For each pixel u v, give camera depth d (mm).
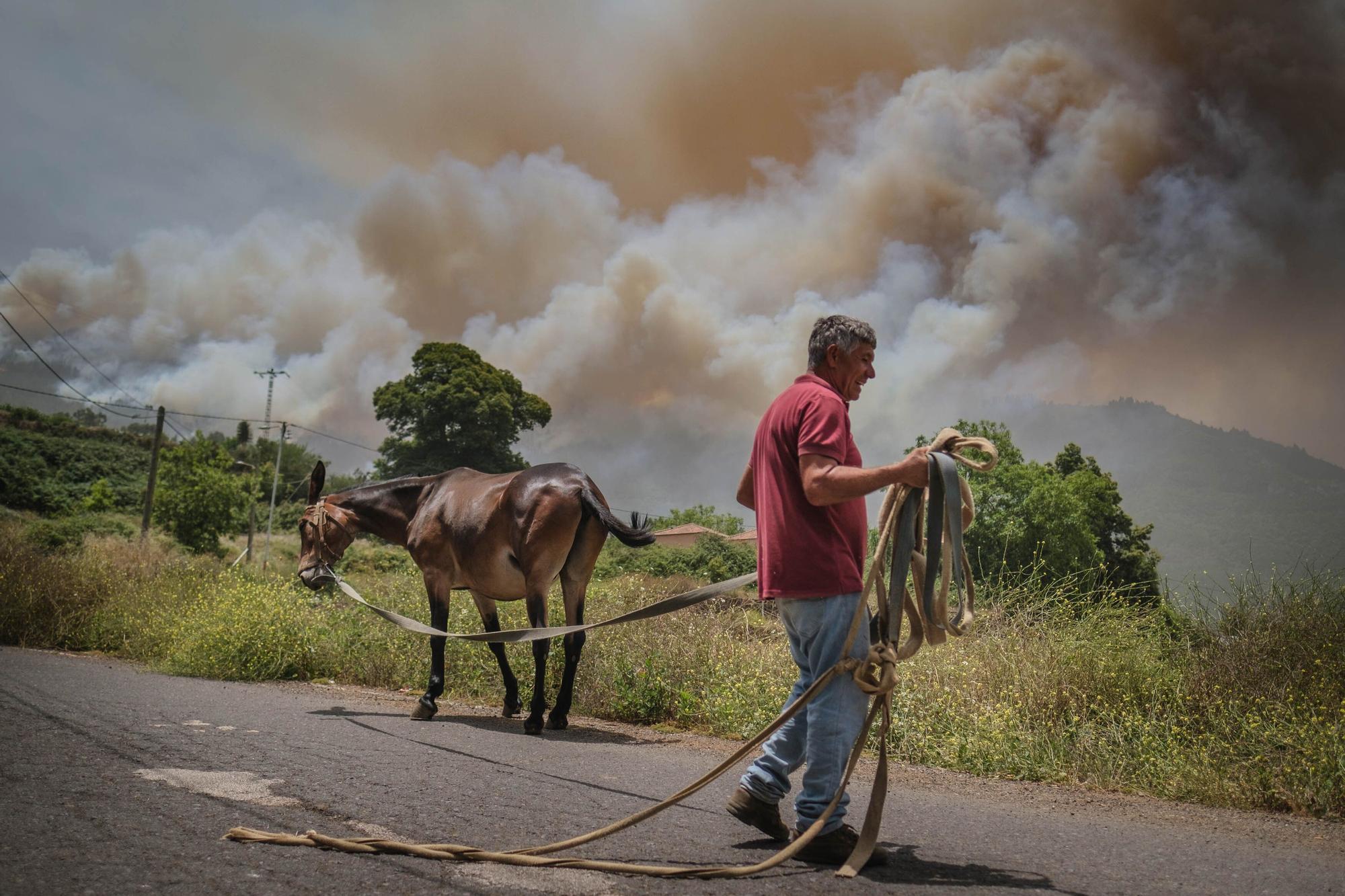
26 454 60156
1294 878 2883
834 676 2885
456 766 4312
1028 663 5727
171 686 6898
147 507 38781
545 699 6434
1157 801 4289
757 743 2783
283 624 8477
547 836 3041
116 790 3293
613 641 7348
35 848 2529
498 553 6203
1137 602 6301
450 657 7922
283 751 4348
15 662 7730
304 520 7184
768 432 3084
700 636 7219
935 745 5293
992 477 38875
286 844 2740
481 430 84125
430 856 2691
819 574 2918
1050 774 4781
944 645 6242
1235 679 5223
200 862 2502
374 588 10242
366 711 6328
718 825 3350
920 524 3061
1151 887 2707
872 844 2764
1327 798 4004
